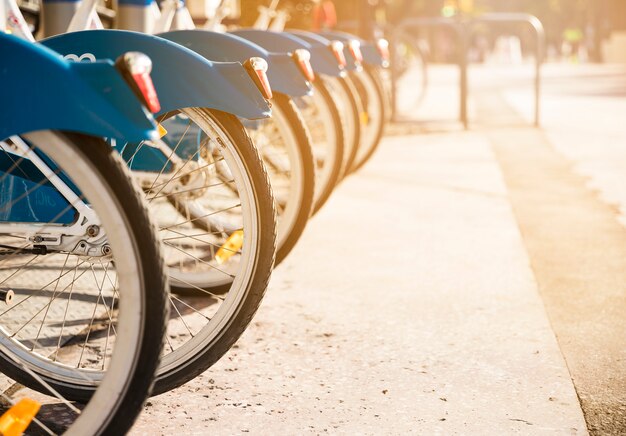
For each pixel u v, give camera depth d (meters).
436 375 2.77
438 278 3.86
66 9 3.58
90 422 1.87
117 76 1.74
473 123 10.12
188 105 2.19
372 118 6.01
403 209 5.35
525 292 3.65
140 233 1.81
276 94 3.44
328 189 4.35
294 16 7.84
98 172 1.79
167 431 2.36
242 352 2.95
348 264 4.09
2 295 2.56
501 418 2.46
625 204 5.46
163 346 1.85
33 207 2.39
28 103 1.73
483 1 47.78
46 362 2.35
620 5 34.50
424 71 11.75
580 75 21.41
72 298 3.39
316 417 2.45
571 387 2.67
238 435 2.34
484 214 5.20
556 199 5.64
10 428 1.99
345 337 3.11
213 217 3.91
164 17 3.65
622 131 9.16
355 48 4.46
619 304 3.49
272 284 3.76
